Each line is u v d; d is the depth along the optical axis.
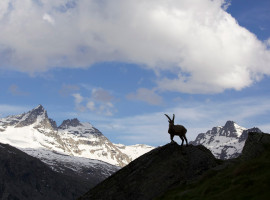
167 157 43.81
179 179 41.31
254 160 36.72
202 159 42.62
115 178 44.22
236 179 33.50
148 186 41.03
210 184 35.97
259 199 27.56
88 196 43.50
